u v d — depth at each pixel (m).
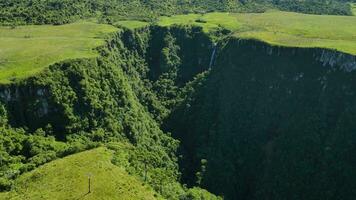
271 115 194.25
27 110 161.38
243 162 188.00
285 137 182.88
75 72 177.75
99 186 124.44
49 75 168.62
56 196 121.00
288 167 173.25
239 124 199.12
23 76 163.12
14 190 128.00
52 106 165.38
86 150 151.25
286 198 166.62
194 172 187.88
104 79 190.00
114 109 186.25
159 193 133.00
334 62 184.50
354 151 161.88
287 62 199.88
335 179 160.00
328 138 170.38
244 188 181.50
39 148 152.12
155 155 175.75
